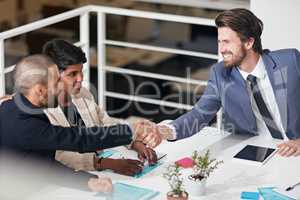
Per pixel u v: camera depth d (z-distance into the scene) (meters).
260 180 2.85
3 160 2.72
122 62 5.50
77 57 2.96
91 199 2.66
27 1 5.59
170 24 5.50
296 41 3.94
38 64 2.77
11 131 2.71
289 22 3.93
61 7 5.67
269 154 3.12
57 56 2.93
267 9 3.96
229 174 2.92
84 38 4.37
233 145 3.24
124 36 5.62
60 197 2.68
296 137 3.47
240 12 3.35
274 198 2.66
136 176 2.88
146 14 4.20
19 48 5.41
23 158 2.73
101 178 2.77
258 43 3.37
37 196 2.69
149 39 5.59
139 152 3.08
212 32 5.38
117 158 3.05
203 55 4.15
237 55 3.35
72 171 2.78
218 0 5.33
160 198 2.68
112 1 5.74
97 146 2.79
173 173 2.72
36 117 2.74
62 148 2.74
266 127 3.44
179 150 3.19
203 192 2.71
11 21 5.58
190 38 5.47
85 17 4.33
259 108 3.41
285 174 2.91
